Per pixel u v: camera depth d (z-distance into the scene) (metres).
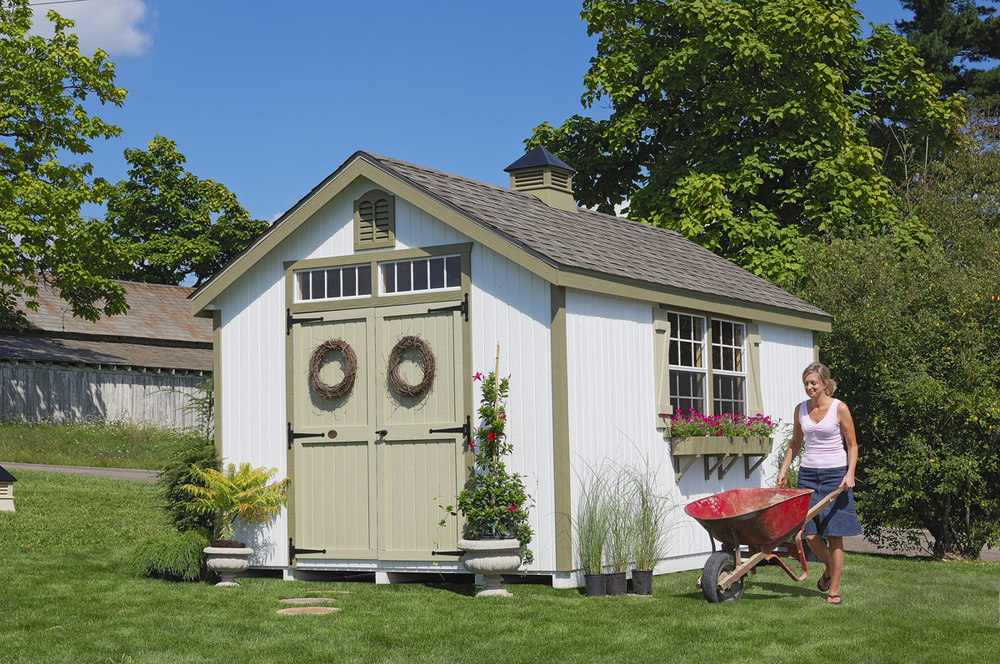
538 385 10.31
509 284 10.59
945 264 16.69
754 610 8.77
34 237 28.41
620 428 10.89
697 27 22.58
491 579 9.96
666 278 11.75
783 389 14.20
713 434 12.06
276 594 10.05
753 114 22.02
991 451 14.92
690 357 12.29
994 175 25.52
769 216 21.69
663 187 23.70
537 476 10.25
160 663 7.02
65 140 30.08
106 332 37.28
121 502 17.78
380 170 11.25
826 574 9.54
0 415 31.72
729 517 8.97
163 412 35.97
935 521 15.53
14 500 16.89
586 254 11.06
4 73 28.78
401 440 11.05
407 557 10.89
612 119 24.61
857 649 7.17
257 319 12.16
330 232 11.78
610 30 24.72
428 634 7.85
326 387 11.45
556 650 7.27
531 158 14.15
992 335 14.91
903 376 15.11
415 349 11.07
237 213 49.97
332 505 11.44
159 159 48.78
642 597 9.59
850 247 17.59
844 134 22.39
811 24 21.59
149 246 47.03
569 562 10.02
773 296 14.26
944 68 34.56
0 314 29.98
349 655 7.20
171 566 11.00
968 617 8.43
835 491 8.91
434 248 11.05
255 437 12.03
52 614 8.72
